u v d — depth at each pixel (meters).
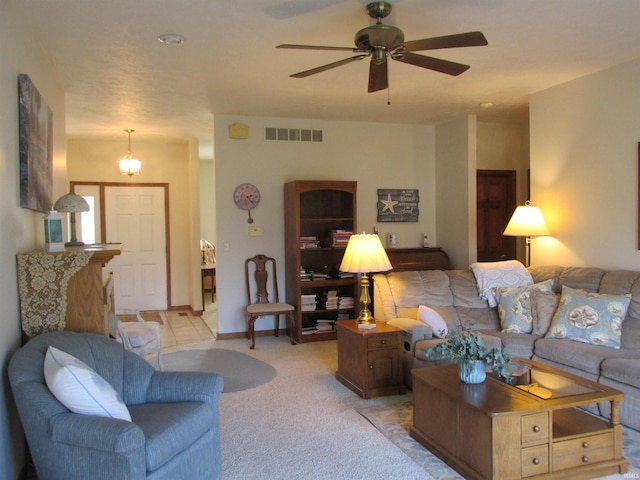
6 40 2.49
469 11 3.02
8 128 2.50
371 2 2.85
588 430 2.58
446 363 3.52
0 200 2.33
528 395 2.59
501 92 4.91
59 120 4.23
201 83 4.40
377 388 3.80
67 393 2.04
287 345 5.54
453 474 2.61
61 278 2.74
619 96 4.09
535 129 4.93
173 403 2.51
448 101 5.26
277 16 3.03
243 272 5.94
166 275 7.76
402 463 2.74
